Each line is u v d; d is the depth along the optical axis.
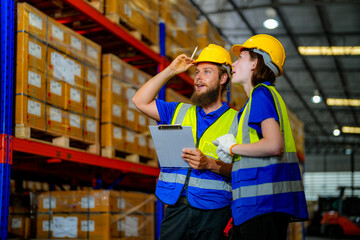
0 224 3.31
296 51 21.02
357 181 37.34
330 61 21.91
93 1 4.82
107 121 4.89
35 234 4.69
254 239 2.07
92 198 4.62
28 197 4.79
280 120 2.18
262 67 2.31
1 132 3.41
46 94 3.90
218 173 2.64
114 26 5.04
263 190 2.09
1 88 3.46
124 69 5.27
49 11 4.71
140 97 2.86
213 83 2.80
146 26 5.77
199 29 7.36
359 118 31.89
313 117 31.89
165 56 6.16
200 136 2.77
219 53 2.84
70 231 4.60
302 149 12.28
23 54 3.65
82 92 4.43
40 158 4.47
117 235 4.70
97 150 4.62
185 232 2.67
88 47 4.60
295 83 25.34
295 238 9.93
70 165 5.00
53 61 4.03
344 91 26.28
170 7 6.38
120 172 5.86
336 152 38.69
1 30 3.54
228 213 2.69
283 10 17.25
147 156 5.69
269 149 2.05
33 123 3.71
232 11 17.20
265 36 2.37
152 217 5.54
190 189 2.66
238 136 2.29
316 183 38.72
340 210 19.03
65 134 4.11
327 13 17.27
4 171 3.38
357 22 17.94
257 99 2.17
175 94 6.20
